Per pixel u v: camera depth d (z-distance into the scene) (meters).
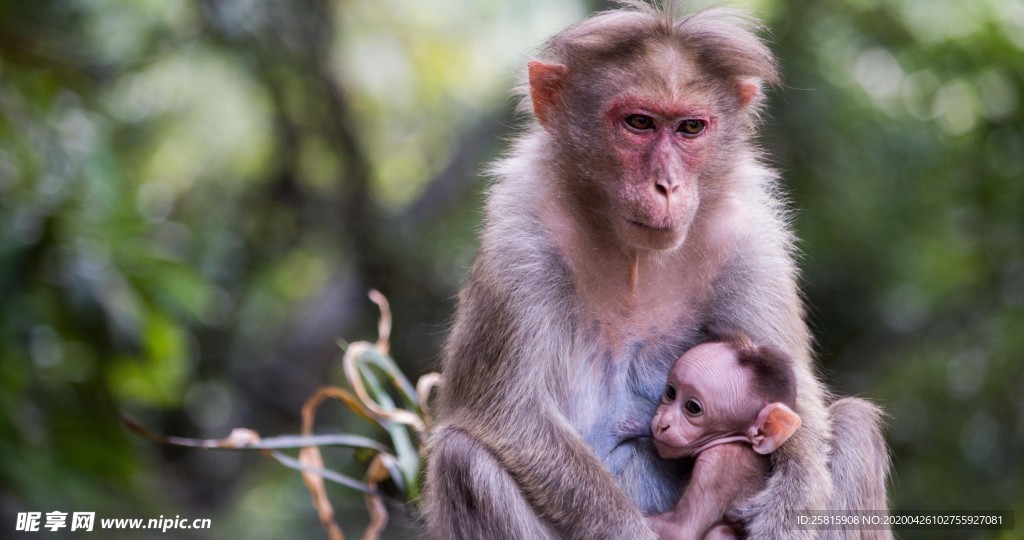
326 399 21.84
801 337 8.86
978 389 18.11
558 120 8.45
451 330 9.10
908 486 17.33
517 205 8.43
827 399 9.23
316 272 23.25
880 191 20.23
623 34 8.25
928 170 20.11
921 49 19.98
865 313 20.55
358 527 20.33
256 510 20.83
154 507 14.28
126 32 19.72
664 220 8.00
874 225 20.20
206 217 21.84
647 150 8.16
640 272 8.48
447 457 8.22
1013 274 18.75
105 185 14.26
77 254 13.45
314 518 20.56
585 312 8.48
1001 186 18.78
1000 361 17.98
